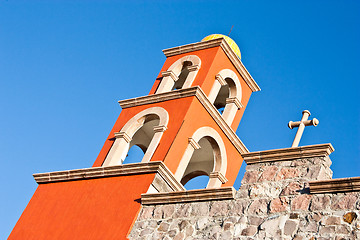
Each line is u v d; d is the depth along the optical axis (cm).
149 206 1570
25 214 1858
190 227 1385
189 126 1917
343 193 1225
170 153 1830
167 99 2008
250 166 1407
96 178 1830
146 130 2138
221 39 2152
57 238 1727
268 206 1302
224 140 2036
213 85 2077
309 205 1246
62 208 1806
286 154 1368
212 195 1405
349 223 1173
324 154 1329
